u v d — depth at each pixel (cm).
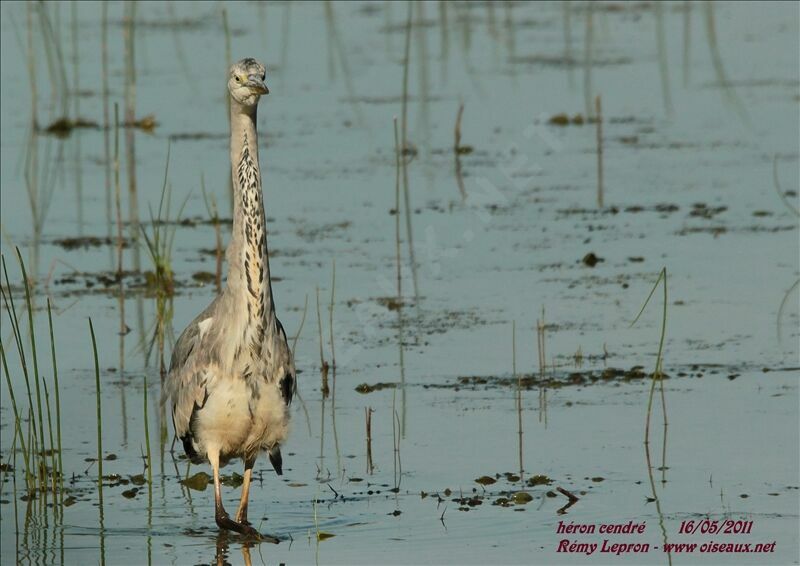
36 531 1574
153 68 4656
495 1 5822
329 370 2177
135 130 3944
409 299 2534
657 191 3228
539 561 1443
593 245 2838
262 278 1567
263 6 5562
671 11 5412
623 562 1428
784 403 1927
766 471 1684
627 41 4912
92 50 4856
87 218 3156
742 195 3152
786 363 2108
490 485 1678
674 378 2058
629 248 2805
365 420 1947
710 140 3669
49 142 3841
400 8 5581
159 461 1841
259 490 1717
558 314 2406
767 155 3484
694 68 4472
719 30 5003
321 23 5222
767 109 3934
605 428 1864
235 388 1569
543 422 1898
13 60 4741
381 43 4928
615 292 2523
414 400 2014
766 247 2759
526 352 2216
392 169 3481
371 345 2288
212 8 5488
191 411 1603
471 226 3002
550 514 1577
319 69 4606
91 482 1755
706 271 2619
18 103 4294
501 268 2712
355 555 1476
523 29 5200
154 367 2208
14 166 3612
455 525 1555
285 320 2406
